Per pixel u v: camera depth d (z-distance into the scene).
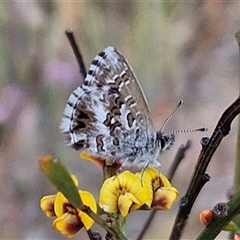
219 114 0.23
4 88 0.20
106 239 0.10
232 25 0.24
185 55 0.23
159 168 0.12
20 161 0.20
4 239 0.20
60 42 0.21
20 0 0.20
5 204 0.20
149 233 0.19
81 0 0.21
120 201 0.10
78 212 0.10
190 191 0.11
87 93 0.11
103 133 0.11
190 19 0.23
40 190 0.20
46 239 0.20
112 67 0.11
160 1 0.22
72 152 0.21
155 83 0.22
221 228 0.10
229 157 0.23
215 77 0.24
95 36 0.21
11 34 0.20
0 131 0.19
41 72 0.20
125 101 0.11
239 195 0.09
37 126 0.20
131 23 0.22
